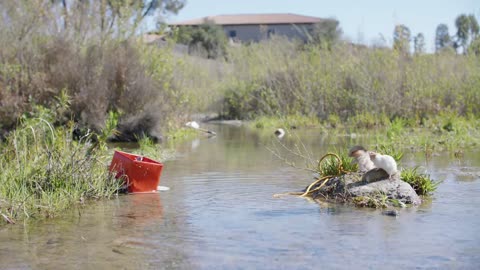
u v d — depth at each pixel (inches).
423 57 1048.2
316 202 372.5
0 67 711.7
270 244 279.4
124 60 783.7
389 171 382.0
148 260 259.0
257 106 1190.3
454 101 978.1
